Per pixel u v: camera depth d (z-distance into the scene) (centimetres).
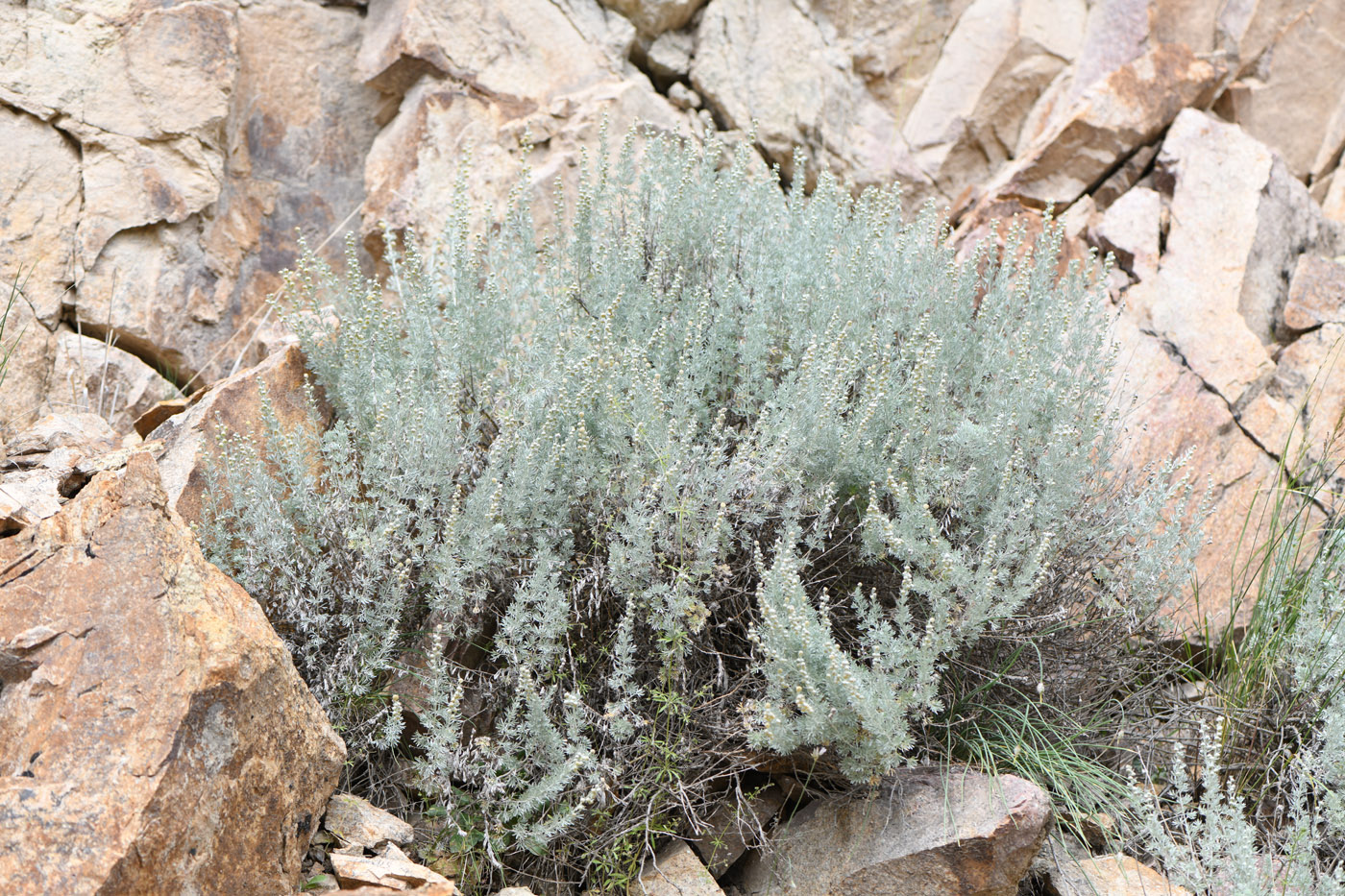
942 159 526
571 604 273
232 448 275
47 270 391
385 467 281
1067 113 512
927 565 260
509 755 250
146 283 409
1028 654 295
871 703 234
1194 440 398
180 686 204
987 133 531
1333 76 547
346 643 260
